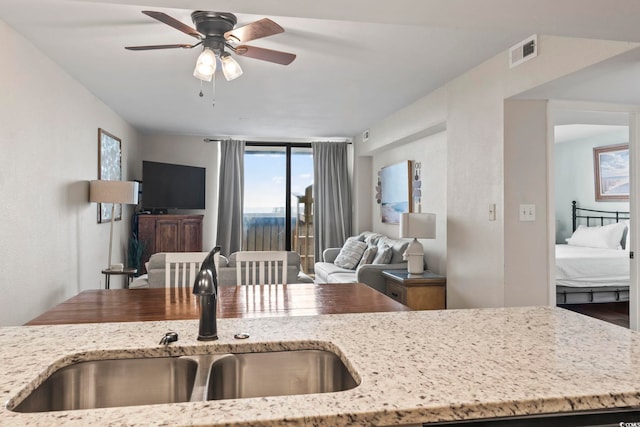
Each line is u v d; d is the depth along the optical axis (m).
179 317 2.10
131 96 4.77
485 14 1.98
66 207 3.97
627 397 0.89
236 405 0.83
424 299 4.27
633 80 2.84
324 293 2.73
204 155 7.35
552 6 1.88
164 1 1.88
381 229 6.79
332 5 1.91
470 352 1.14
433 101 4.53
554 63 2.82
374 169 7.20
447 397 0.86
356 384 1.04
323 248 7.53
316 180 7.54
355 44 3.25
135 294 2.69
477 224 3.66
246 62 3.65
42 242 3.48
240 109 5.36
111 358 1.16
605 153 6.71
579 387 0.92
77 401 1.13
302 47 3.33
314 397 0.87
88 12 2.76
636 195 3.29
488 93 3.52
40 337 1.27
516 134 3.31
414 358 1.09
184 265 2.98
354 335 1.30
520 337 1.28
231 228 7.28
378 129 6.18
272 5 1.90
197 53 3.47
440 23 2.08
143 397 1.16
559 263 5.05
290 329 1.36
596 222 6.89
